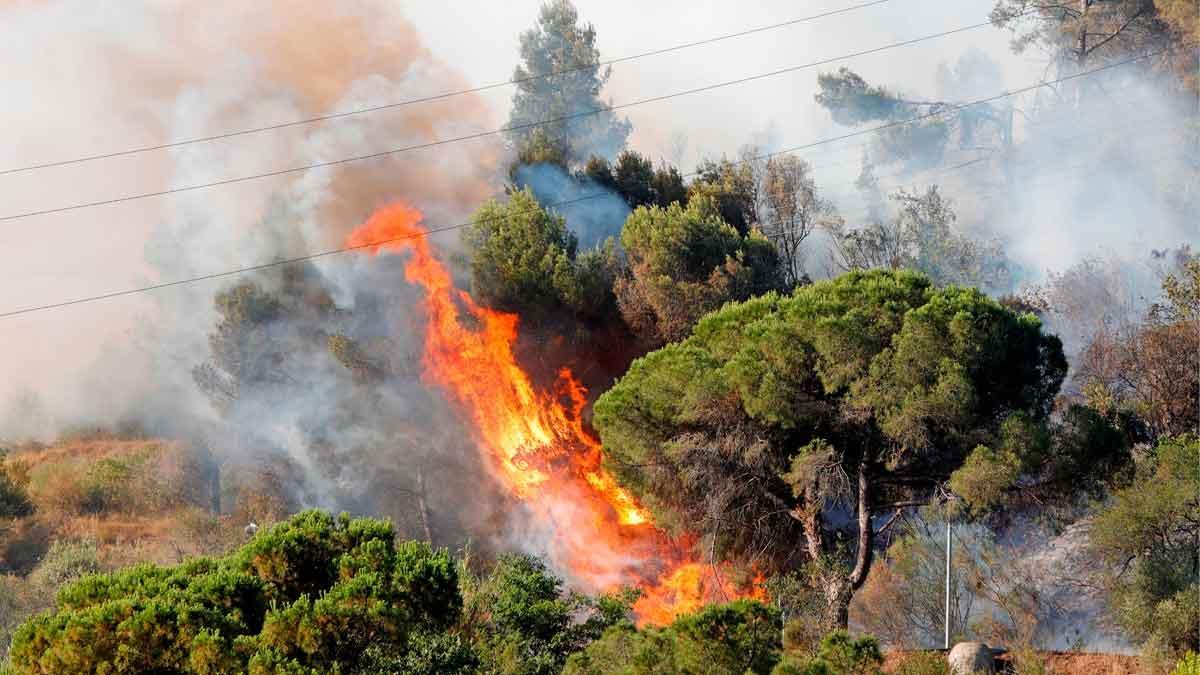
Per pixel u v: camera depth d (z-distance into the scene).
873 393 24.55
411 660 17.59
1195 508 24.05
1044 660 21.86
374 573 18.41
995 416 25.30
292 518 20.09
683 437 26.38
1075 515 26.17
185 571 19.41
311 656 17.19
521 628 19.95
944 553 25.91
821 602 24.08
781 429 26.23
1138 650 22.77
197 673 16.70
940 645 24.86
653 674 17.09
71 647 16.66
